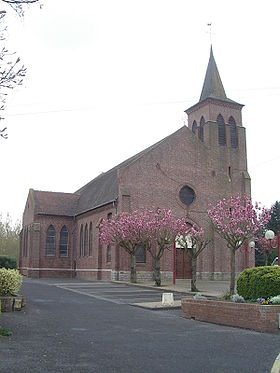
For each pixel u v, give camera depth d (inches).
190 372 302.7
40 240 1889.8
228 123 1759.4
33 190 2053.4
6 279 636.7
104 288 1167.0
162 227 1269.7
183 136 1653.5
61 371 294.5
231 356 355.3
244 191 1722.4
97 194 1790.1
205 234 1606.8
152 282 1417.3
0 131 462.6
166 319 589.3
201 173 1660.9
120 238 1320.1
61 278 1839.3
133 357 344.8
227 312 538.9
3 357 327.9
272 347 396.5
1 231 2733.8
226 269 1620.3
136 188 1523.1
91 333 454.6
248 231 903.7
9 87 343.3
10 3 295.1
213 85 1814.7
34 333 439.5
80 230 1878.7
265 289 553.6
